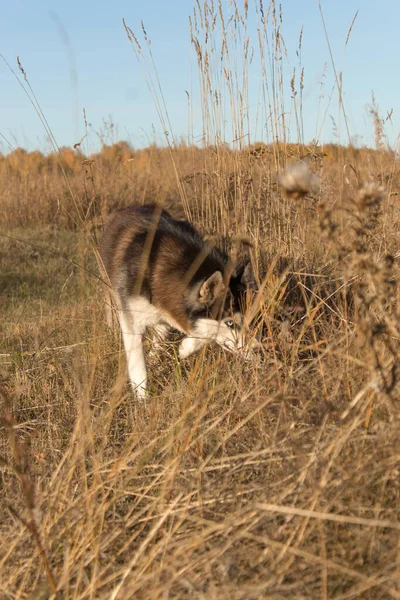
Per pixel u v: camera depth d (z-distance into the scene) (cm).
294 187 308
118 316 644
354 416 351
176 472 368
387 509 307
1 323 844
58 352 648
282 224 711
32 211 1734
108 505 335
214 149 792
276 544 286
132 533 356
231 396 485
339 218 568
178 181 805
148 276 618
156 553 297
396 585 273
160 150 1596
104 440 424
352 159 735
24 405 570
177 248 617
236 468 373
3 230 1619
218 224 762
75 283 1094
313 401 414
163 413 504
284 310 526
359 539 302
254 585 280
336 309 564
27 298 1030
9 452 479
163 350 660
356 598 279
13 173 2005
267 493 344
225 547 291
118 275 637
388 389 326
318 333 568
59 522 346
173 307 609
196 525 339
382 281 321
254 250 681
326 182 707
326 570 285
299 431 377
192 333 605
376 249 569
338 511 312
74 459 359
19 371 629
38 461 462
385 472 334
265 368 492
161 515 336
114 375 606
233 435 443
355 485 322
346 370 407
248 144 759
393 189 672
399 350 390
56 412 548
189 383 462
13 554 331
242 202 745
